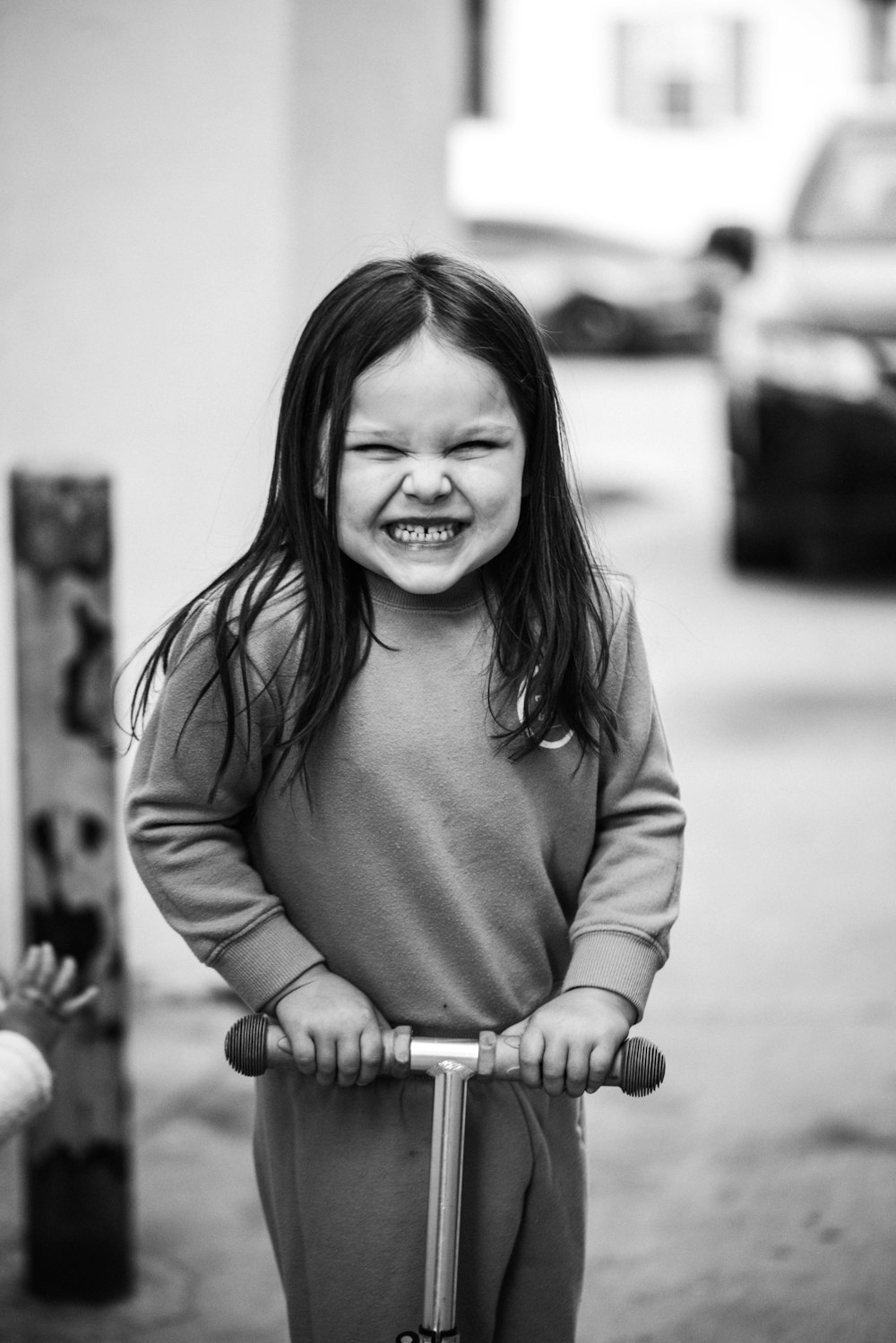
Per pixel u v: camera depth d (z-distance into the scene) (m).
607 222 24.20
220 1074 4.52
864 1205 3.91
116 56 4.81
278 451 2.37
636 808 2.48
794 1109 4.35
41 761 3.42
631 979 2.34
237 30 4.77
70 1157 3.51
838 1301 3.54
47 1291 3.56
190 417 4.93
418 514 2.27
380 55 5.85
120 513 4.98
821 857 6.14
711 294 21.50
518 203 24.00
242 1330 3.45
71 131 4.85
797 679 8.49
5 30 4.80
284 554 2.38
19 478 3.37
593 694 2.39
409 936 2.37
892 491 9.61
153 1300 3.55
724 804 6.69
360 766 2.34
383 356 2.24
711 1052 4.66
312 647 2.31
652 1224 3.83
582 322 21.56
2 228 4.88
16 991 2.90
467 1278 2.45
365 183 5.70
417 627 2.36
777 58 24.42
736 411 9.88
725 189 24.41
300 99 4.92
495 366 2.27
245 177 4.83
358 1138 2.43
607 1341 3.40
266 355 4.88
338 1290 2.45
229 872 2.38
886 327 9.52
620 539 11.96
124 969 3.50
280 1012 2.31
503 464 2.29
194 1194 3.95
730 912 5.64
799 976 5.16
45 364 4.93
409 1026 2.39
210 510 4.95
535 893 2.41
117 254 4.89
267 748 2.37
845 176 10.55
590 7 23.95
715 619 9.71
